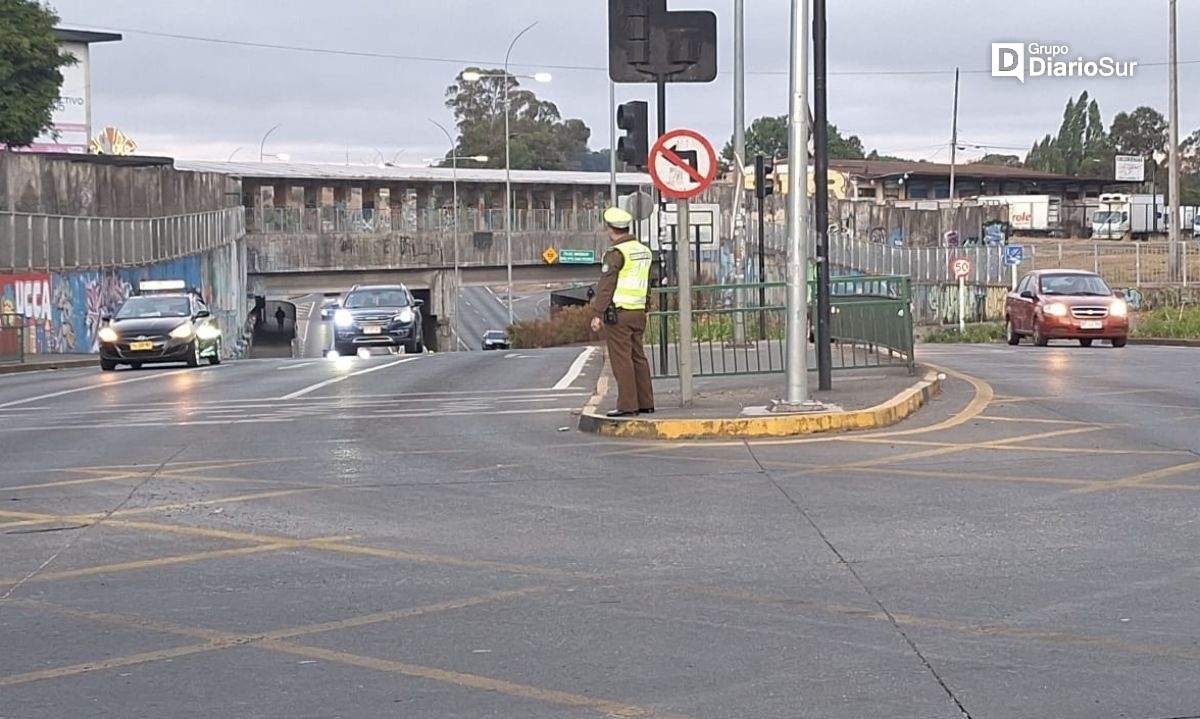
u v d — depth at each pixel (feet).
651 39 48.39
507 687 20.63
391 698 20.25
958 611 24.32
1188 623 23.34
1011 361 81.71
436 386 74.28
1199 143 422.82
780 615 24.32
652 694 20.15
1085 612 24.11
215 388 77.41
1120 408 53.31
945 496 35.24
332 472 42.27
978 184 340.18
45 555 30.89
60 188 162.61
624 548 30.22
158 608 25.95
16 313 127.44
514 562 29.14
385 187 276.00
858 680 20.54
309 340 267.59
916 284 178.29
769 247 166.61
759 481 38.04
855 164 344.28
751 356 65.72
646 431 47.24
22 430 56.59
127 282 158.20
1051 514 32.71
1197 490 35.35
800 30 47.21
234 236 217.77
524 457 44.27
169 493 38.88
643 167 51.11
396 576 28.09
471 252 267.39
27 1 198.39
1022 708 19.13
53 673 21.89
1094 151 426.92
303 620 24.82
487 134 383.65
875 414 47.91
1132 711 18.94
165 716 19.69
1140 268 172.04
